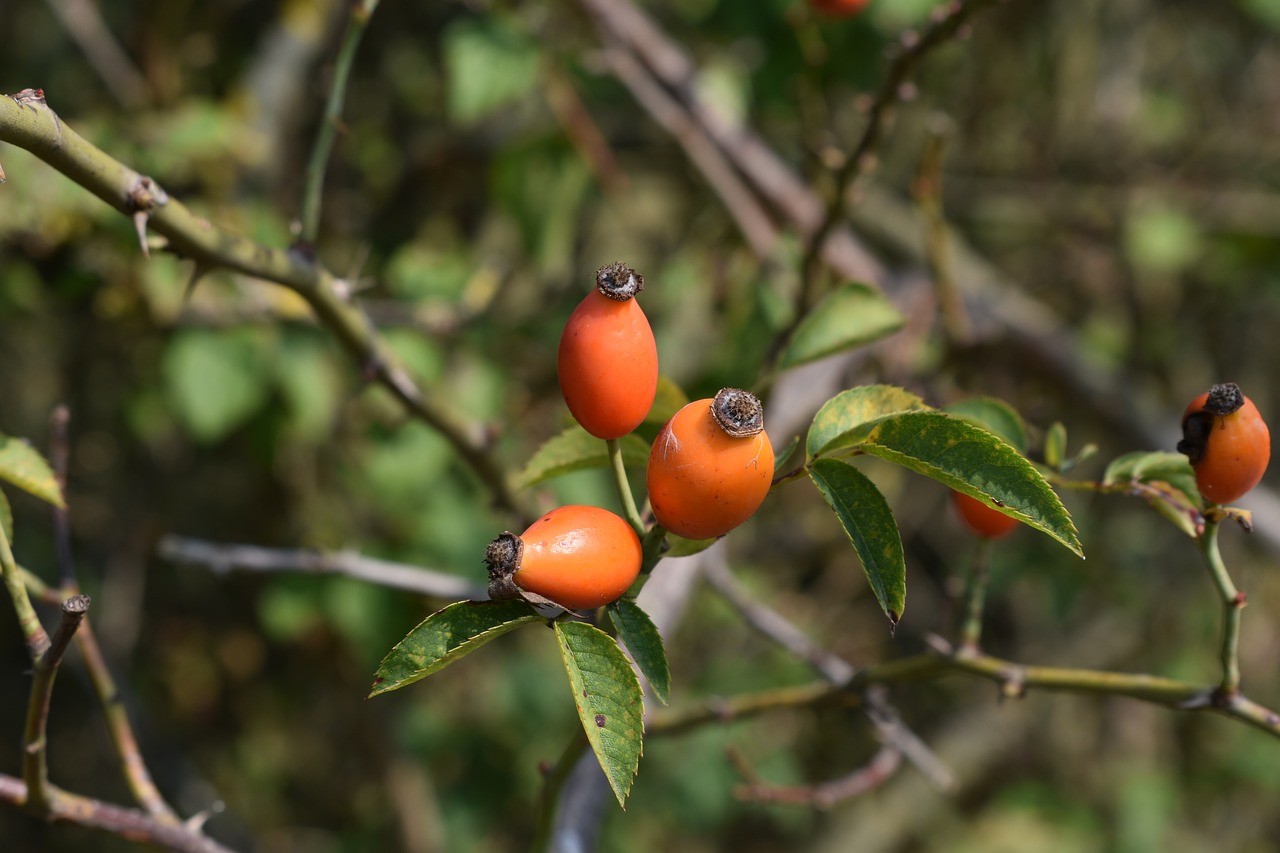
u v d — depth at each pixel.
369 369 2.50
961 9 2.51
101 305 3.89
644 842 6.37
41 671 1.74
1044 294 6.39
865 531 1.47
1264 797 6.92
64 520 2.25
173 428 5.39
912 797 6.88
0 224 3.38
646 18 4.77
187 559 2.92
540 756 5.54
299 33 4.80
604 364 1.47
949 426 1.46
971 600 2.05
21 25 5.32
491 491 2.88
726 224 4.54
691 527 1.42
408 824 5.92
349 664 5.75
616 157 5.59
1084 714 7.16
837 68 4.70
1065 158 6.13
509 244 5.60
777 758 6.27
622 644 1.57
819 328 2.27
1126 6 6.03
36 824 6.51
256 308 3.92
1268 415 6.34
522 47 4.13
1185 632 6.56
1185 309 6.30
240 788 6.52
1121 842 6.73
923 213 3.43
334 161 5.30
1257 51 6.23
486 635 1.38
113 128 3.85
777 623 2.92
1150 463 1.85
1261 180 6.14
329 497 5.14
